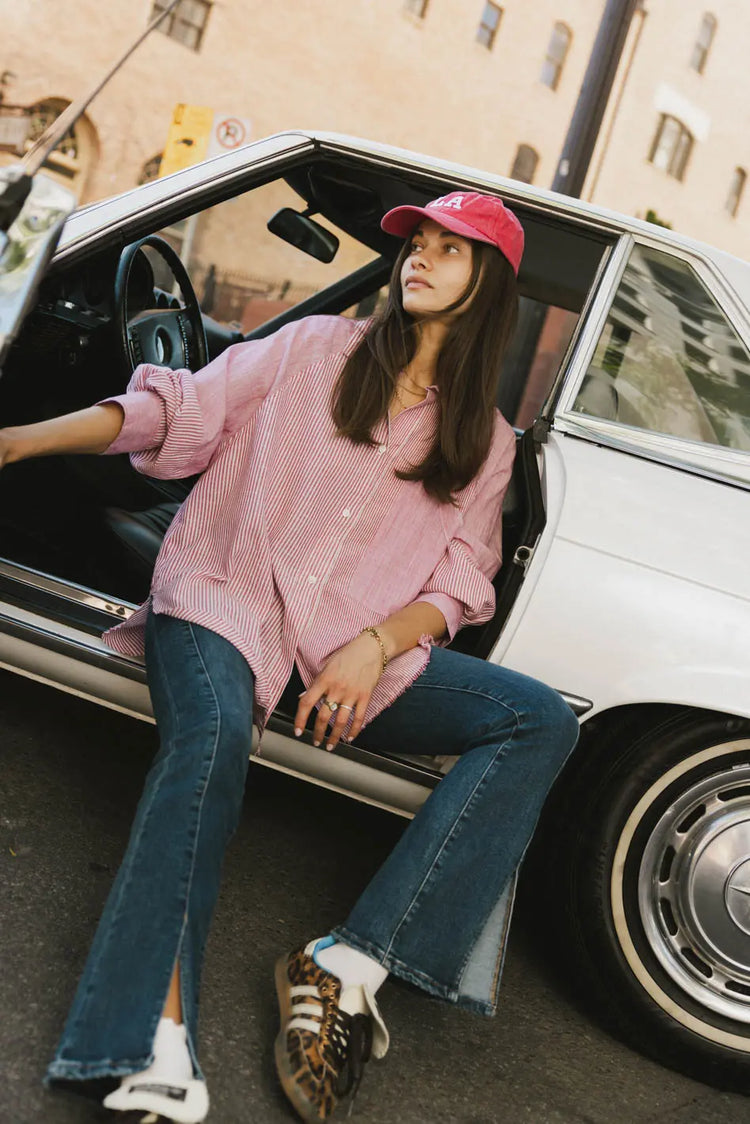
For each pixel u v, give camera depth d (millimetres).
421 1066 1746
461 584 1825
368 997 1545
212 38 13750
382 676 1741
